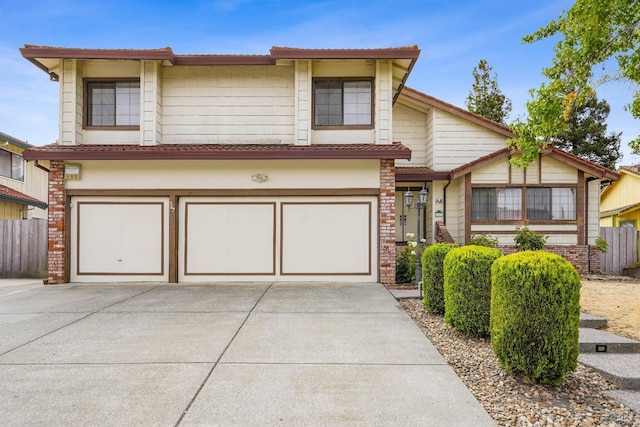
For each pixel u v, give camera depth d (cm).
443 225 1442
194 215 1138
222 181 1128
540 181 1421
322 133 1202
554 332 429
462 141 1538
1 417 364
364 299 891
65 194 1122
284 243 1136
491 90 2855
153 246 1131
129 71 1209
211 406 384
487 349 570
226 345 570
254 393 412
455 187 1508
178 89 1237
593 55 803
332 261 1134
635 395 426
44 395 409
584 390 436
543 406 397
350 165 1127
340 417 364
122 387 428
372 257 1132
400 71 1231
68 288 1039
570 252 1409
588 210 1454
